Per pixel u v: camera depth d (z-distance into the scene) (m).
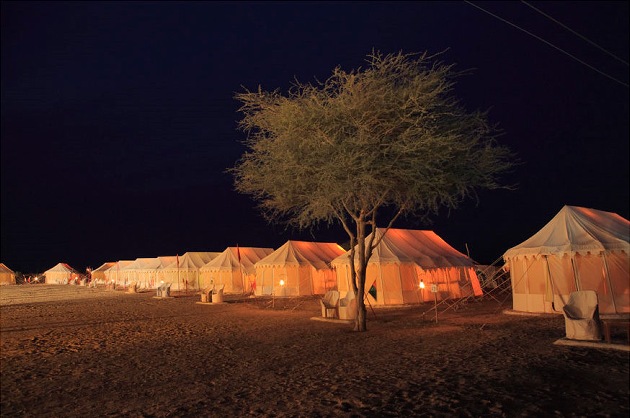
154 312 23.16
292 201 16.06
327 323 17.12
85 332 16.48
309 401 7.38
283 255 33.03
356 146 13.48
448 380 8.17
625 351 9.85
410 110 13.71
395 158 13.63
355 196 14.78
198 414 6.99
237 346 12.85
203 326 17.41
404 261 22.92
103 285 52.66
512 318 16.36
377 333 14.18
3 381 9.66
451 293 24.67
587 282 16.11
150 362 11.12
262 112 15.08
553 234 17.27
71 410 7.55
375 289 22.62
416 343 12.14
